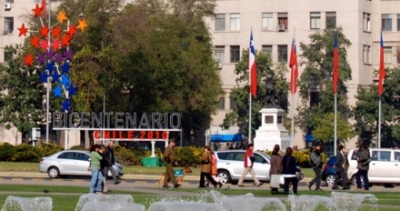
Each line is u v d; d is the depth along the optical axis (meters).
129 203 24.23
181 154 77.12
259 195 45.34
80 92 87.50
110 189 48.81
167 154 51.09
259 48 122.75
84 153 62.50
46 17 93.06
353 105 116.06
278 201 25.69
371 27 121.50
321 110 112.62
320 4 119.56
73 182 56.50
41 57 81.25
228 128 117.12
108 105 91.88
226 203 24.83
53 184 52.78
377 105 111.06
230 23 124.12
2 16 130.50
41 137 112.38
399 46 116.94
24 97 107.94
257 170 57.66
